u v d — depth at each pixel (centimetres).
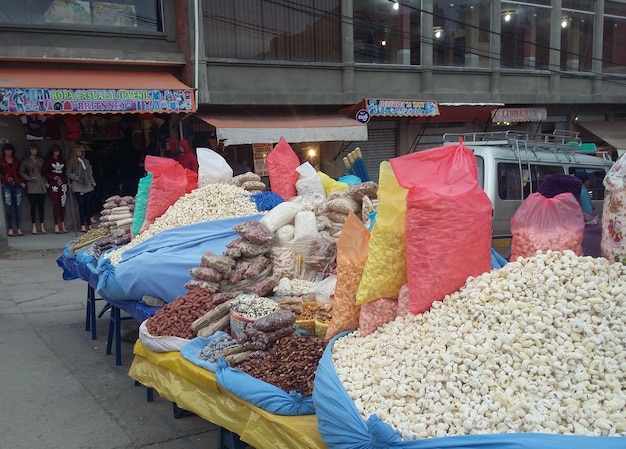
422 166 275
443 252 260
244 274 441
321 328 342
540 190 461
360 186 537
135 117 1270
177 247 490
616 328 218
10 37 1088
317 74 1388
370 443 209
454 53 1636
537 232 277
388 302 288
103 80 1125
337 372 256
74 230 1188
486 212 271
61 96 1041
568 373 211
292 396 269
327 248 473
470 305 246
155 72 1233
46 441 383
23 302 743
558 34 1802
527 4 1750
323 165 1512
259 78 1307
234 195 566
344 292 313
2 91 992
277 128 1243
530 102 1761
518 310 231
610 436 187
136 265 462
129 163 1279
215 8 1242
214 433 397
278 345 329
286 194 631
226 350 331
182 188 589
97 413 425
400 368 240
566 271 239
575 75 1866
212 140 1324
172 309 409
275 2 1313
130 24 1212
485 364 220
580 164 879
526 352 219
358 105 1436
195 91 1194
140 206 596
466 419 204
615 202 244
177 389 354
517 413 201
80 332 621
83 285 830
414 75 1542
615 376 206
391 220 283
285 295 430
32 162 1118
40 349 566
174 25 1248
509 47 1750
